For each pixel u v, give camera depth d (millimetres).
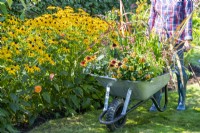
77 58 4855
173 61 4547
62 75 4852
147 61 4352
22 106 4551
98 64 4547
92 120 4863
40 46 4527
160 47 4605
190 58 6496
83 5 8500
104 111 4379
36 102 4703
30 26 4914
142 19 5121
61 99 4887
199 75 6707
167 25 4941
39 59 4508
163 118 4965
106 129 4602
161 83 4539
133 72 4246
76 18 5176
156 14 5090
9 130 4273
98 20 5418
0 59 4398
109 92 4461
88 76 5094
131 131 4551
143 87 4191
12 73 4277
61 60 4820
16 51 4434
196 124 4793
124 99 4598
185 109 5270
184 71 5070
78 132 4512
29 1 6957
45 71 4582
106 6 8977
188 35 4820
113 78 4270
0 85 4402
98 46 5062
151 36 4715
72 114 4914
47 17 4977
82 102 5121
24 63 4531
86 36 5121
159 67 4398
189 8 4902
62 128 4613
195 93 5887
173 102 5531
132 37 4672
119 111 4520
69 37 4891
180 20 4938
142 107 5336
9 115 4484
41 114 4961
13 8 6906
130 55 4383
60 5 7879
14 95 4305
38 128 4605
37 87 4379
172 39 4617
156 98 5035
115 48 4574
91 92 5199
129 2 9422
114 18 6785
